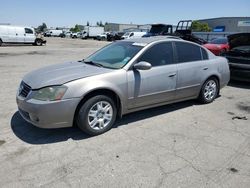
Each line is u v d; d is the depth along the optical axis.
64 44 31.56
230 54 8.03
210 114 5.27
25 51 19.50
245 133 4.37
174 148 3.79
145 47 4.65
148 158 3.49
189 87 5.38
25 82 4.12
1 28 24.69
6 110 5.18
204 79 5.65
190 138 4.13
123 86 4.26
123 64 4.42
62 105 3.73
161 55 4.87
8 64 11.80
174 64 5.04
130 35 35.50
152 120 4.86
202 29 55.91
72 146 3.78
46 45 28.38
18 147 3.71
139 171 3.19
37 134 4.14
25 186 2.87
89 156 3.52
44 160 3.39
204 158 3.53
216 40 14.82
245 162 3.44
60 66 4.67
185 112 5.35
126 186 2.90
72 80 3.85
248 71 7.42
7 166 3.23
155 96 4.78
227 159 3.51
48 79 3.90
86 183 2.94
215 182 3.00
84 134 4.17
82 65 4.65
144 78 4.52
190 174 3.15
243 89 7.56
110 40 47.09
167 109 5.50
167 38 5.12
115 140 4.00
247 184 2.97
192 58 5.45
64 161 3.38
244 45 7.91
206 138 4.15
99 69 4.30
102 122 4.17
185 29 23.14
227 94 6.93
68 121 3.86
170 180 3.02
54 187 2.87
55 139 3.98
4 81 7.88
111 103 4.22
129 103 4.45
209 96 5.96
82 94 3.83
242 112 5.44
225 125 4.70
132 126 4.55
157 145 3.87
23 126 4.43
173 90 5.05
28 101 3.78
